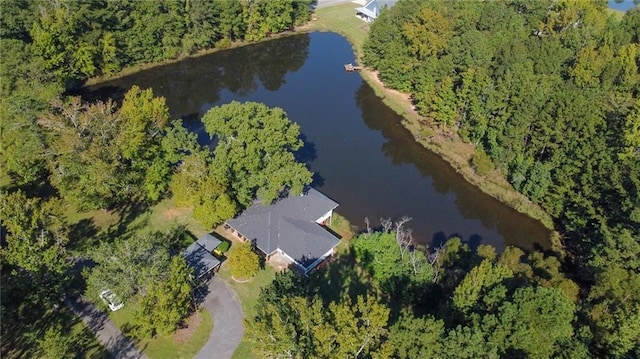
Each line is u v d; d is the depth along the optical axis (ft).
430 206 292.61
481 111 315.78
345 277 236.43
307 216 257.14
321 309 175.63
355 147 344.28
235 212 250.16
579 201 256.32
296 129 257.34
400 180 313.53
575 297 193.88
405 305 219.61
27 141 262.26
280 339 161.58
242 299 223.10
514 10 419.74
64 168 252.83
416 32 371.56
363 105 394.11
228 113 249.96
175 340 204.23
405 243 248.73
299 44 499.92
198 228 262.26
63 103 305.12
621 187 234.79
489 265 190.19
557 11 412.98
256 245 241.96
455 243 230.27
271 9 489.26
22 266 202.49
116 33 421.59
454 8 396.78
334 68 453.17
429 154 337.31
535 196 282.97
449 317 187.52
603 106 277.64
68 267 216.33
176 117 379.96
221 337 206.18
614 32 366.02
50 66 377.91
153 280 194.49
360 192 302.04
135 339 203.82
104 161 250.78
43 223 220.64
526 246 265.13
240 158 245.65
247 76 444.55
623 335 166.71
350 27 530.68
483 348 160.25
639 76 304.91
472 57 331.36
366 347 166.61
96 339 203.51
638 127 248.52
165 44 453.99
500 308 168.35
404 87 397.80
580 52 328.08
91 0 401.90
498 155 304.30
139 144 257.34
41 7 390.01
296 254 237.25
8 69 332.60
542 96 283.18
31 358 194.80
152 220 266.77
